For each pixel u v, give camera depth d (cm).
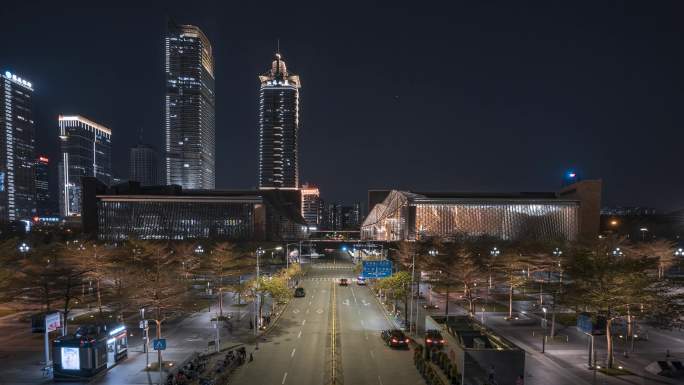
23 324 6003
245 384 3803
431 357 4350
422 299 8062
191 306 6131
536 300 7875
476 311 6919
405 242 11850
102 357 4125
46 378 4006
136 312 6688
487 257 8625
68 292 5022
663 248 8225
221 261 7331
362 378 3931
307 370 4159
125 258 8000
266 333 5572
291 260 14550
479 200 18938
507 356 3447
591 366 4238
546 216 19088
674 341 5178
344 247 14150
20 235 16875
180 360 4478
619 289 4012
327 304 7625
